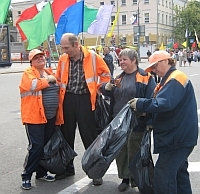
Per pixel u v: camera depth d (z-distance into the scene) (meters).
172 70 3.43
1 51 29.95
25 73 4.50
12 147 6.71
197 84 16.59
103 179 4.98
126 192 4.50
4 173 5.29
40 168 4.87
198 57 49.31
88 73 4.57
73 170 5.10
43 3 9.15
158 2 69.38
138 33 40.38
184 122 3.34
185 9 72.38
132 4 69.19
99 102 4.73
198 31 70.94
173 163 3.40
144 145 3.92
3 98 13.11
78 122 4.69
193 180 4.88
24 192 4.53
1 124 8.79
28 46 7.19
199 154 6.06
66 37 4.48
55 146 4.68
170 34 75.56
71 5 8.45
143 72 4.28
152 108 3.29
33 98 4.46
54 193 4.49
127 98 4.26
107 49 13.23
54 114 4.64
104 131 3.84
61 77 4.67
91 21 10.91
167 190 3.41
